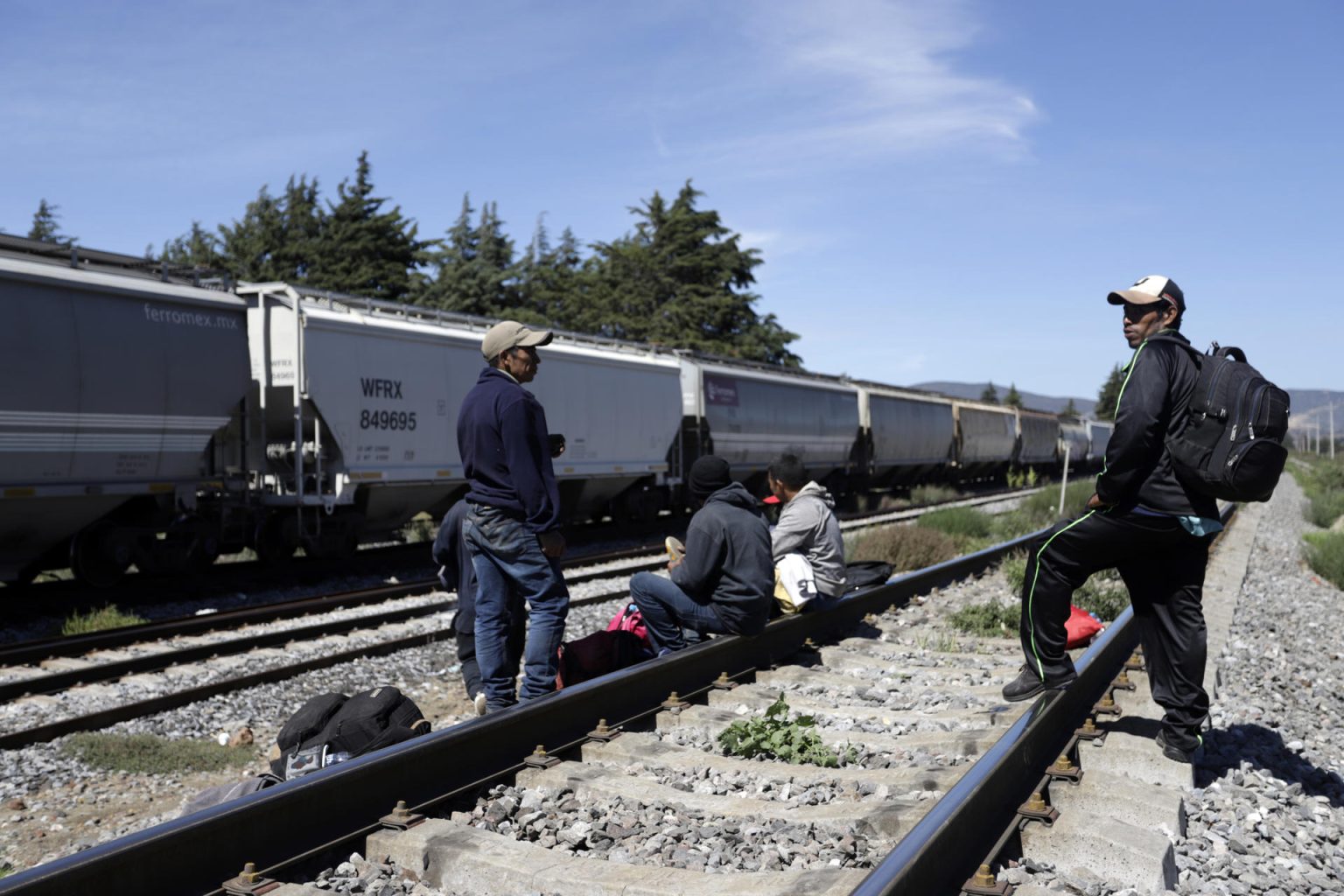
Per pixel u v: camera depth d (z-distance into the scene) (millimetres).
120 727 7312
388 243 48312
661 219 54719
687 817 4246
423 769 4273
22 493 11594
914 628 9148
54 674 8477
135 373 12727
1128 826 4062
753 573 6617
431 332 16922
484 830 3922
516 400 5297
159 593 13281
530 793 4457
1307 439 158125
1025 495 40281
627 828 4102
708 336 52625
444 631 10742
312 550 15367
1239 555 18406
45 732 7023
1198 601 4816
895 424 36938
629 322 52062
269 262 46406
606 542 21406
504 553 5375
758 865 3771
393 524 17250
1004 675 7098
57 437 11922
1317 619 13188
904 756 5145
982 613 9430
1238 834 4484
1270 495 4418
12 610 12008
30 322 11625
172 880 3258
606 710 5516
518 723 4824
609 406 21406
